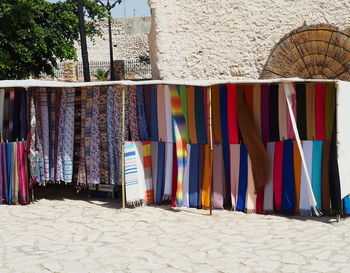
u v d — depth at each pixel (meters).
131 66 24.70
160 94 7.10
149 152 7.25
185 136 6.97
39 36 13.41
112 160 7.31
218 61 9.23
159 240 5.57
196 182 6.96
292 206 6.57
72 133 7.53
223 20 9.17
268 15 8.99
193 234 5.77
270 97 6.64
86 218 6.56
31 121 7.36
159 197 7.22
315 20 8.80
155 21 9.30
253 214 6.65
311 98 6.47
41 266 4.80
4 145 7.47
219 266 4.69
